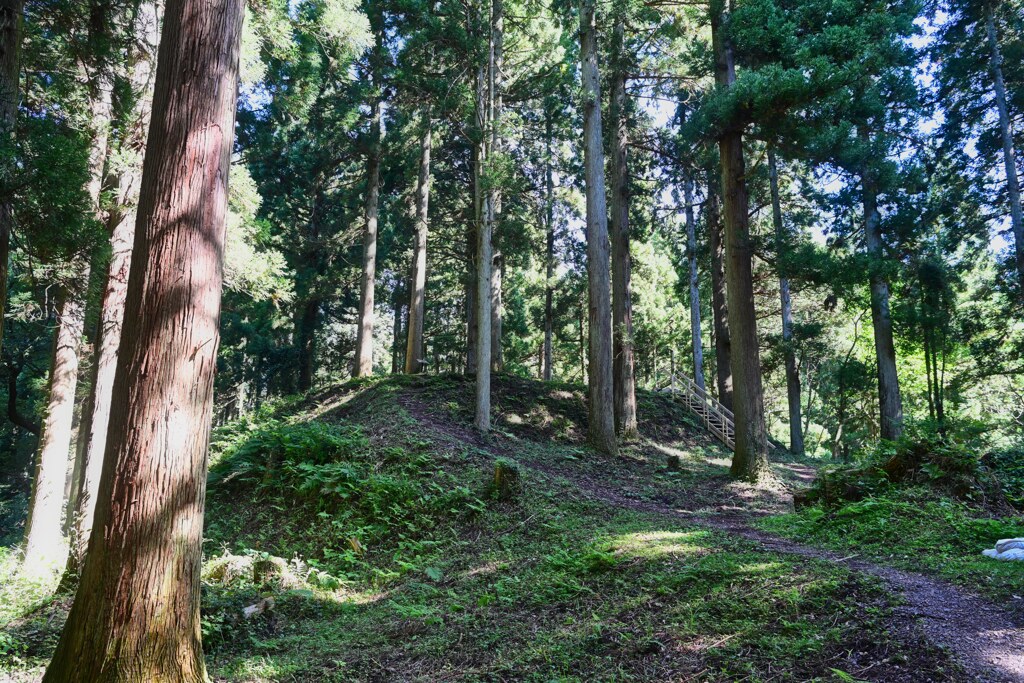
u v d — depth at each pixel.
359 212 25.02
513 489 10.30
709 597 5.19
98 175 9.63
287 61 12.77
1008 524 6.54
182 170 4.09
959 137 18.23
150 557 3.79
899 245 17.55
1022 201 17.80
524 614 5.80
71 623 3.83
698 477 14.45
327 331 35.31
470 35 17.25
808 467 18.91
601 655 4.58
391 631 5.84
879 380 17.95
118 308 9.21
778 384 37.16
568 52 18.75
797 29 12.80
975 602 4.52
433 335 32.81
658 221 23.66
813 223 21.06
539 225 23.08
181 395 3.95
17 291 15.53
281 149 23.48
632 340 18.28
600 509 10.10
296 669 4.94
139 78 9.41
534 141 23.22
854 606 4.54
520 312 32.56
